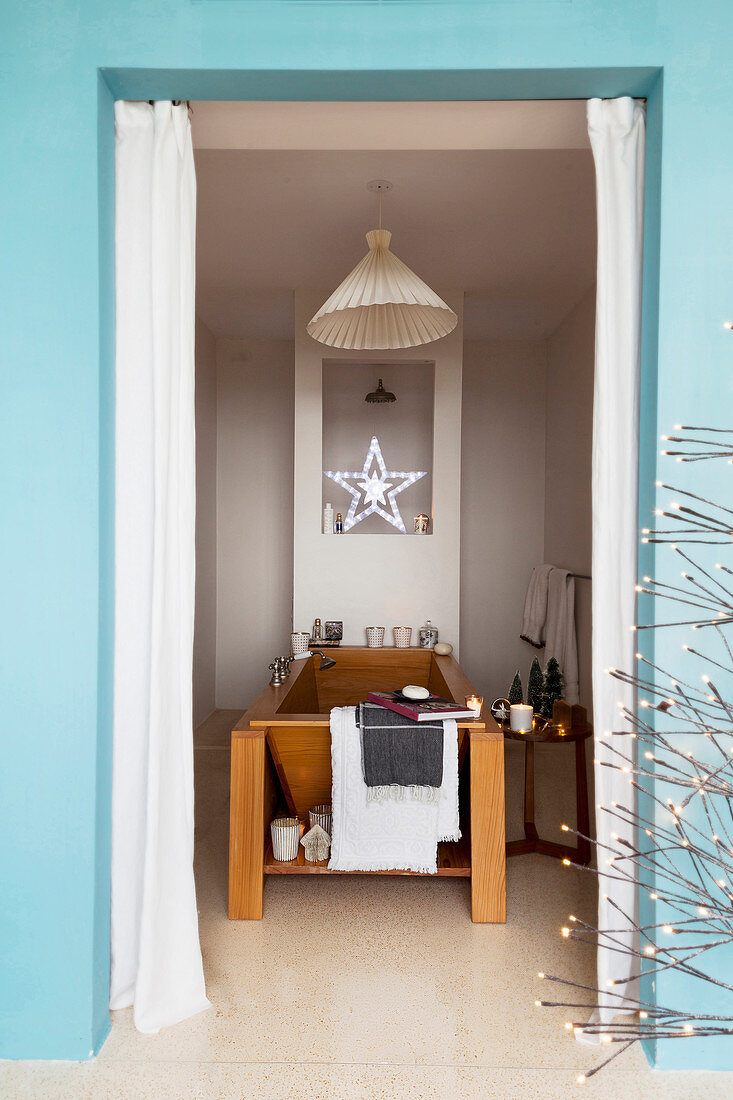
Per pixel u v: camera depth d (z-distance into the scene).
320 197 3.60
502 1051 2.11
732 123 2.10
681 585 2.11
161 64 2.10
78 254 2.10
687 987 2.07
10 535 2.11
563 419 5.60
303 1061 2.05
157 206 2.24
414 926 2.86
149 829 2.18
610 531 2.24
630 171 2.24
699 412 2.10
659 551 2.11
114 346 2.23
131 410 2.26
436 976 2.49
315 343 4.89
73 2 2.11
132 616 2.26
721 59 2.10
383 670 4.71
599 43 2.10
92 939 2.08
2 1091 1.94
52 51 2.11
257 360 6.33
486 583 6.20
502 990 2.41
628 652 2.24
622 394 2.24
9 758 2.10
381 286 2.92
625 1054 2.11
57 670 2.10
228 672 6.35
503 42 2.10
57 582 2.11
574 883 3.24
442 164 3.27
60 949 2.08
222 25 2.11
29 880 2.09
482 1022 2.24
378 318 3.31
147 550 2.26
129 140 2.26
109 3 2.11
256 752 2.93
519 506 6.18
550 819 3.99
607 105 2.25
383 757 2.89
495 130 2.50
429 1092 1.94
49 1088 1.95
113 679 2.23
